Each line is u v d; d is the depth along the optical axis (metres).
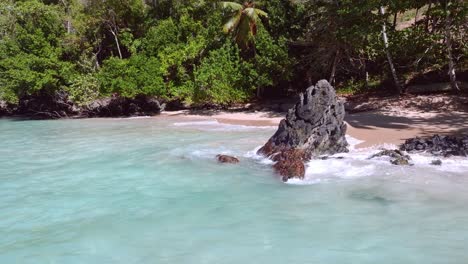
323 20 27.03
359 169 12.28
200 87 30.19
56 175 13.28
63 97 33.53
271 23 31.55
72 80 32.75
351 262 7.01
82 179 12.73
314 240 7.95
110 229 8.80
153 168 13.73
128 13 36.34
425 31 26.00
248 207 9.87
